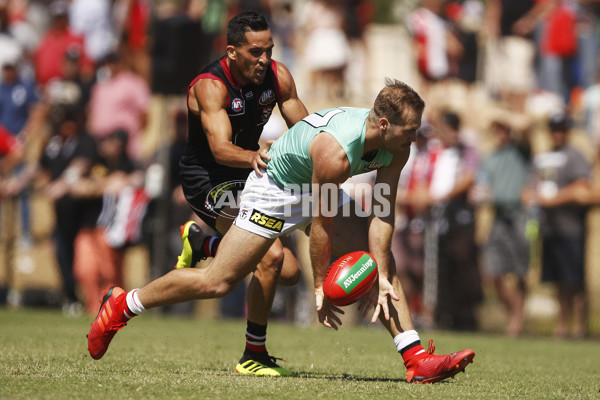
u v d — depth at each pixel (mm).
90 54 44219
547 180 32125
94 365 16953
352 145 14867
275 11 45719
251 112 16625
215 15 40562
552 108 39969
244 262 15453
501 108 42594
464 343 26547
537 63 42781
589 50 41969
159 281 15844
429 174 32531
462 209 32188
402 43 50344
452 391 14727
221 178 17219
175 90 34125
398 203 32938
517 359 22297
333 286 14969
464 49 42969
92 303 32562
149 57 37938
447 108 41156
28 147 38625
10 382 13930
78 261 32688
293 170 15180
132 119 37844
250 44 15883
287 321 33219
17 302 34812
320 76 43281
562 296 31656
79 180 32812
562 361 22281
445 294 32375
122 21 42656
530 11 44625
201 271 15656
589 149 38844
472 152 32688
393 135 14766
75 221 32969
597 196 31422
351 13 45094
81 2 44219
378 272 15664
